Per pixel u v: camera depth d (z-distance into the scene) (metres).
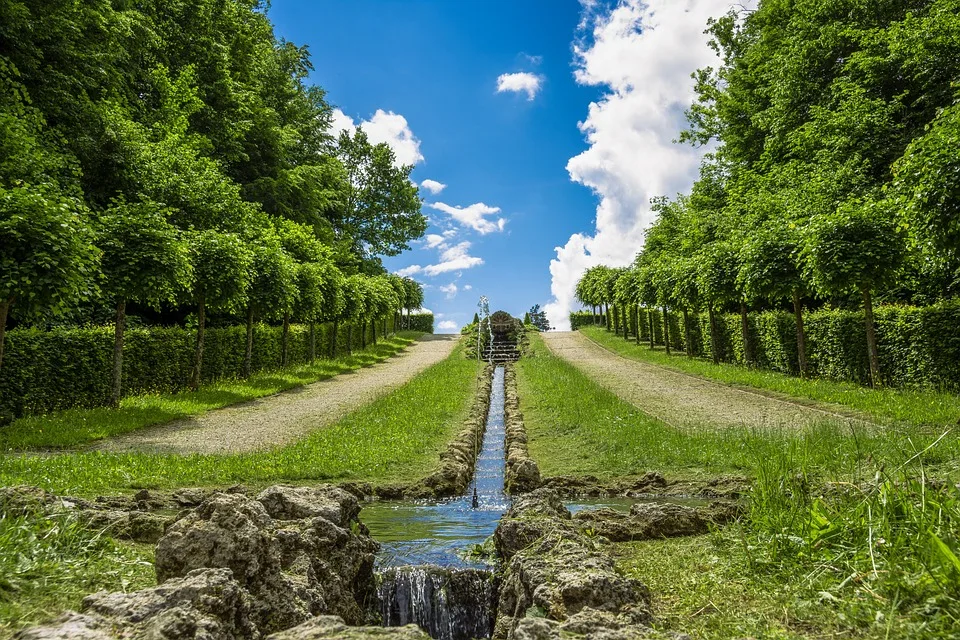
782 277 18.67
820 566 3.46
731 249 23.33
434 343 51.06
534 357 33.81
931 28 19.41
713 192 36.72
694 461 9.34
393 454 10.35
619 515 6.10
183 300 19.28
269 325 29.77
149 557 4.40
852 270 14.44
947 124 10.55
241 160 32.44
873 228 14.61
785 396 15.88
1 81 16.05
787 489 4.79
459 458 10.21
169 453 10.40
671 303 30.83
